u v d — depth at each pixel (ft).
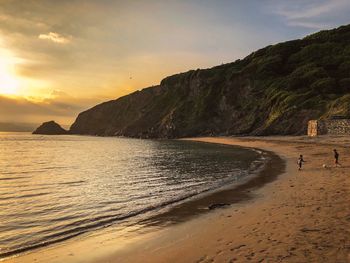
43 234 46.70
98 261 34.78
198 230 44.19
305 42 540.11
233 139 369.71
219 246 35.91
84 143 452.35
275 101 411.34
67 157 209.05
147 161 172.24
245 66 584.40
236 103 521.65
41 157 209.97
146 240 41.32
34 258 36.42
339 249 31.24
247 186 80.94
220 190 77.30
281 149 211.41
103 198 73.67
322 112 328.90
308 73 430.20
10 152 262.06
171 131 584.81
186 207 60.23
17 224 52.49
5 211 61.67
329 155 142.72
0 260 36.09
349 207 48.49
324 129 273.75
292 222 42.68
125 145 379.35
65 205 66.64
